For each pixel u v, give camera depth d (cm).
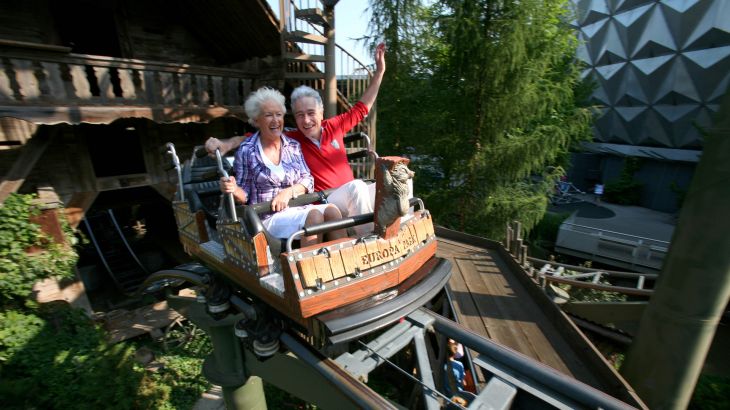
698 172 290
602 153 2297
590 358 296
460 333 218
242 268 220
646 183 1994
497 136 837
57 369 615
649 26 1625
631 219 1664
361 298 194
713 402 428
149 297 1005
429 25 895
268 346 227
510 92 789
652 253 1124
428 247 247
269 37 779
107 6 784
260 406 451
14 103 560
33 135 597
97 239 1312
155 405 652
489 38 778
